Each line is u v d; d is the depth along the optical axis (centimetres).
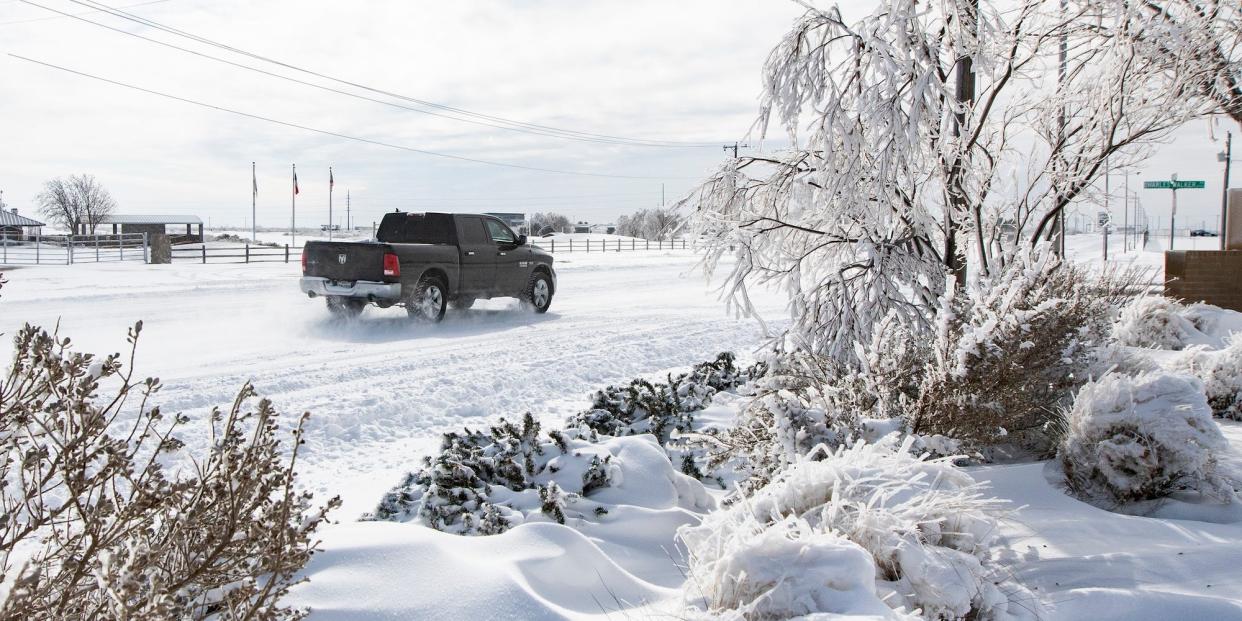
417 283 1406
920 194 837
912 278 776
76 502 240
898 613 266
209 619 273
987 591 312
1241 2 825
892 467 362
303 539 256
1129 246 5925
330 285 1373
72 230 8162
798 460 374
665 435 676
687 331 1401
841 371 628
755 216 844
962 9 780
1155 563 367
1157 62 832
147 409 720
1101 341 710
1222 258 1498
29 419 241
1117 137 880
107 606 230
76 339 1159
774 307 1884
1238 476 498
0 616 208
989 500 358
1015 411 559
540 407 823
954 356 539
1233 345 742
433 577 316
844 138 756
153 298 1750
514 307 1777
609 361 1073
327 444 660
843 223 815
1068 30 865
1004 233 934
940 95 792
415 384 882
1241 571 355
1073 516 450
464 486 468
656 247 6438
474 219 1560
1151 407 482
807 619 253
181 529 242
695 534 336
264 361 1020
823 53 790
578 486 489
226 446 254
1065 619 315
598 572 351
